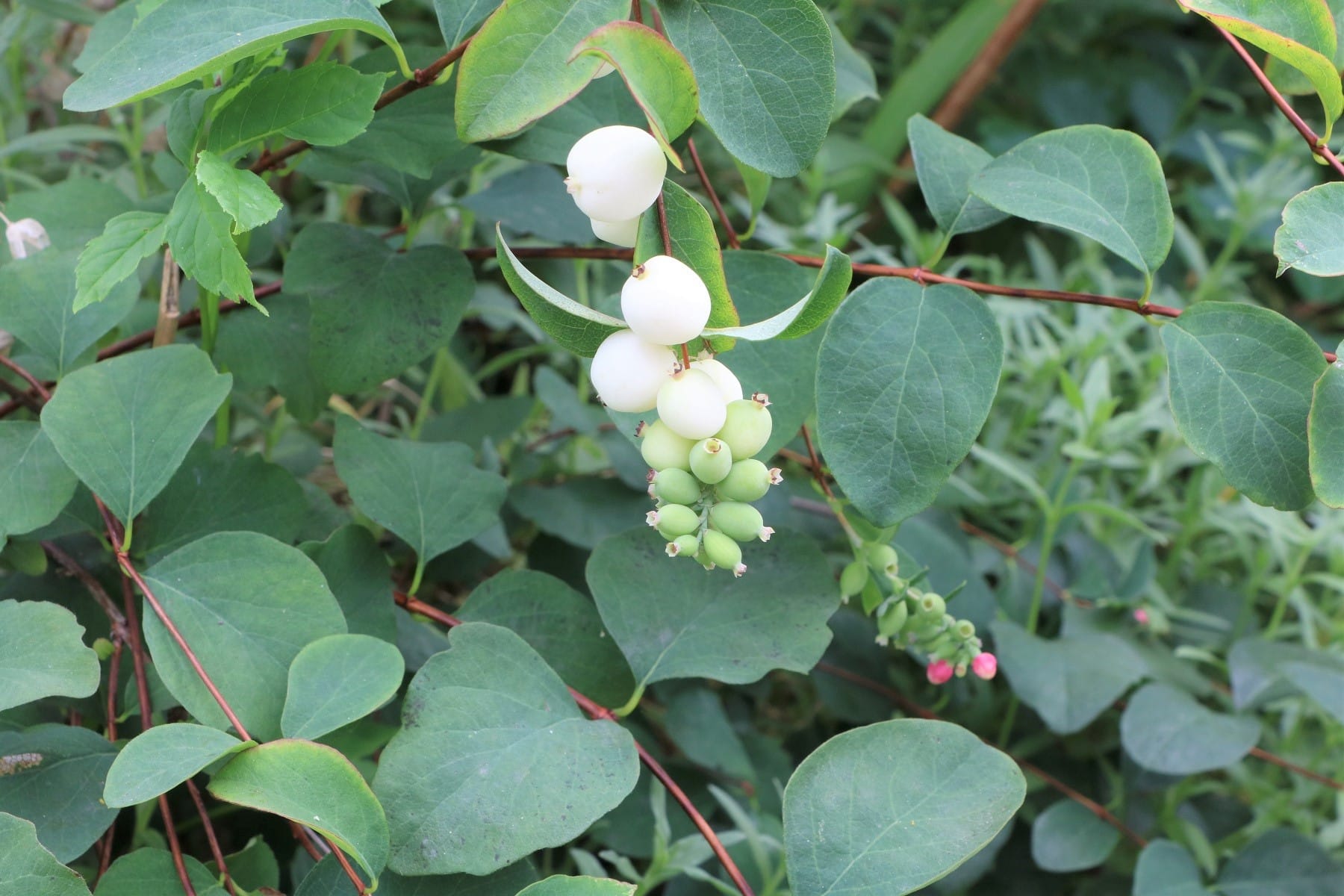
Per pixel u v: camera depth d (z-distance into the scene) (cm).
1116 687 55
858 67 55
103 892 44
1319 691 55
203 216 44
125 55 44
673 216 42
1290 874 55
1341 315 109
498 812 44
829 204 75
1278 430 46
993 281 81
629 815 55
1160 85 122
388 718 53
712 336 42
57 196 53
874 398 46
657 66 42
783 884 55
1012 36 93
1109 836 57
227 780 43
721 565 42
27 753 45
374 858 43
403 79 49
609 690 50
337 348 50
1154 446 79
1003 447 72
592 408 61
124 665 49
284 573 46
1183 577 72
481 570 59
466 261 51
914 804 45
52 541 50
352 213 74
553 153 49
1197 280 96
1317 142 47
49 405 46
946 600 50
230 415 57
